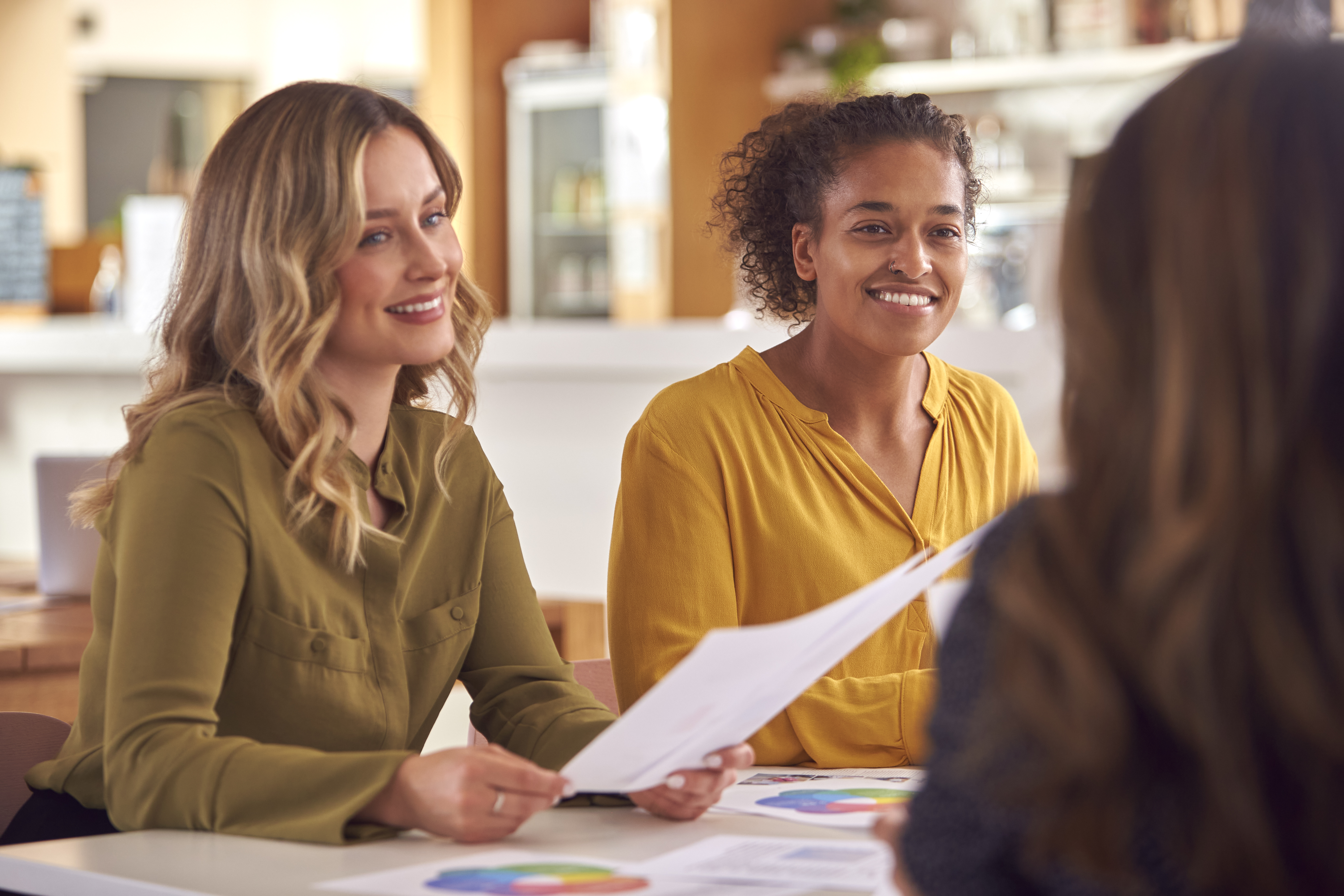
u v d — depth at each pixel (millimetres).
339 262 1399
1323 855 660
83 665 1456
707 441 1698
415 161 1454
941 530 1756
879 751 1558
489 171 6332
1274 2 836
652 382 4289
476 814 1118
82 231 10055
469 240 6289
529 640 1573
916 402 1802
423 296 1442
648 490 1690
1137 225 719
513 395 4582
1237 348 669
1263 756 665
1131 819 678
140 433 1411
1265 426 659
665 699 1007
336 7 10172
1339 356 662
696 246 5648
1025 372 3389
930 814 744
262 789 1172
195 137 8109
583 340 4258
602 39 6250
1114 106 5375
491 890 992
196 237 1459
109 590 1425
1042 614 696
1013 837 705
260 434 1393
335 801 1153
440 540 1523
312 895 985
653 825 1222
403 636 1461
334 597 1391
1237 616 661
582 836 1178
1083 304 732
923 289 1682
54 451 5398
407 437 1546
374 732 1402
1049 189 5535
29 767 1574
